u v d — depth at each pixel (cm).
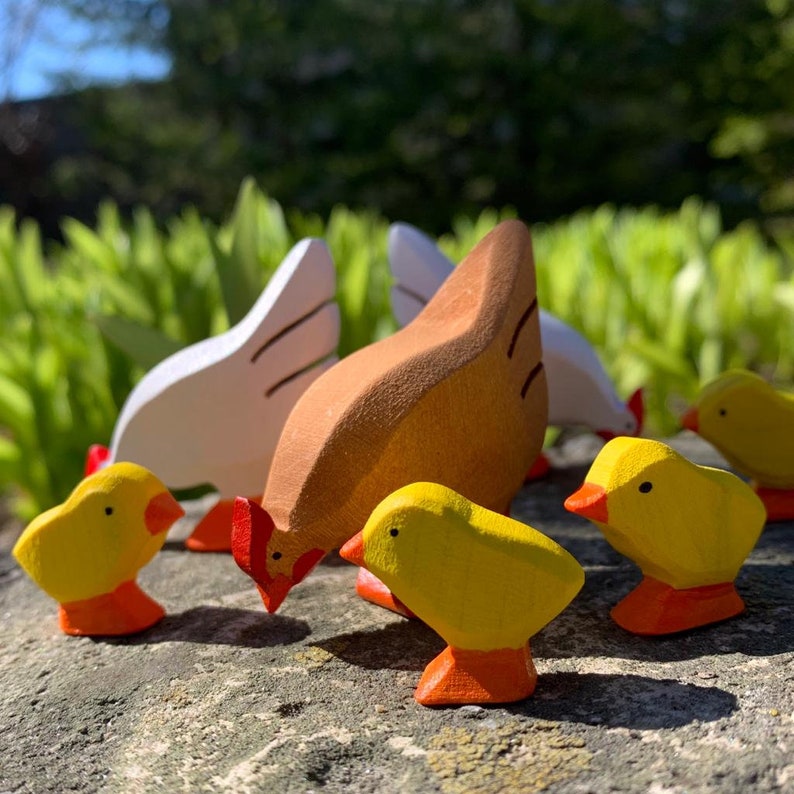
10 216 43
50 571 17
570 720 13
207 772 13
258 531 15
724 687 14
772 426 20
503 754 12
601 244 40
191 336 32
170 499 17
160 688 15
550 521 23
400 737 13
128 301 32
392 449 15
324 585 19
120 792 13
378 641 16
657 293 37
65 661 17
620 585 18
